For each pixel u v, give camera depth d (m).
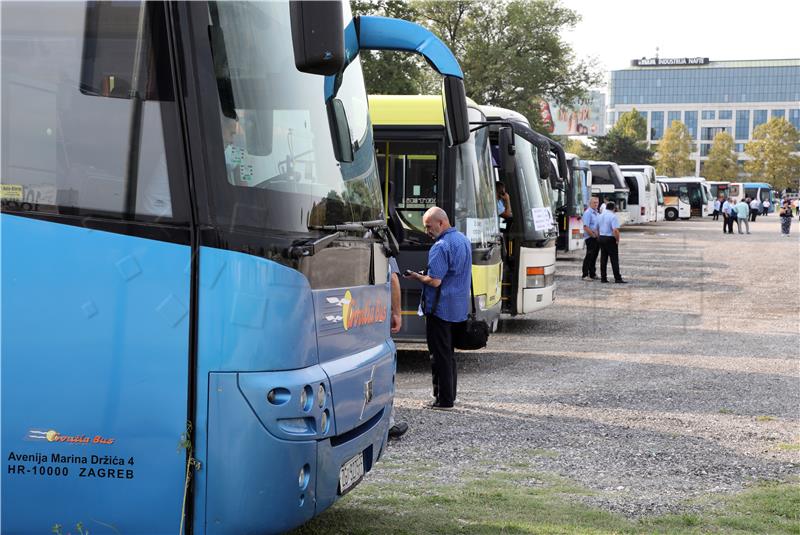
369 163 7.69
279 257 5.86
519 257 21.64
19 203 5.73
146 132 5.71
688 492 9.60
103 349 5.68
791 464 10.81
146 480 5.70
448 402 13.62
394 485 9.49
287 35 6.47
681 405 14.24
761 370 17.69
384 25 10.64
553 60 72.88
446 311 13.37
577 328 24.09
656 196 88.00
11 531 5.79
